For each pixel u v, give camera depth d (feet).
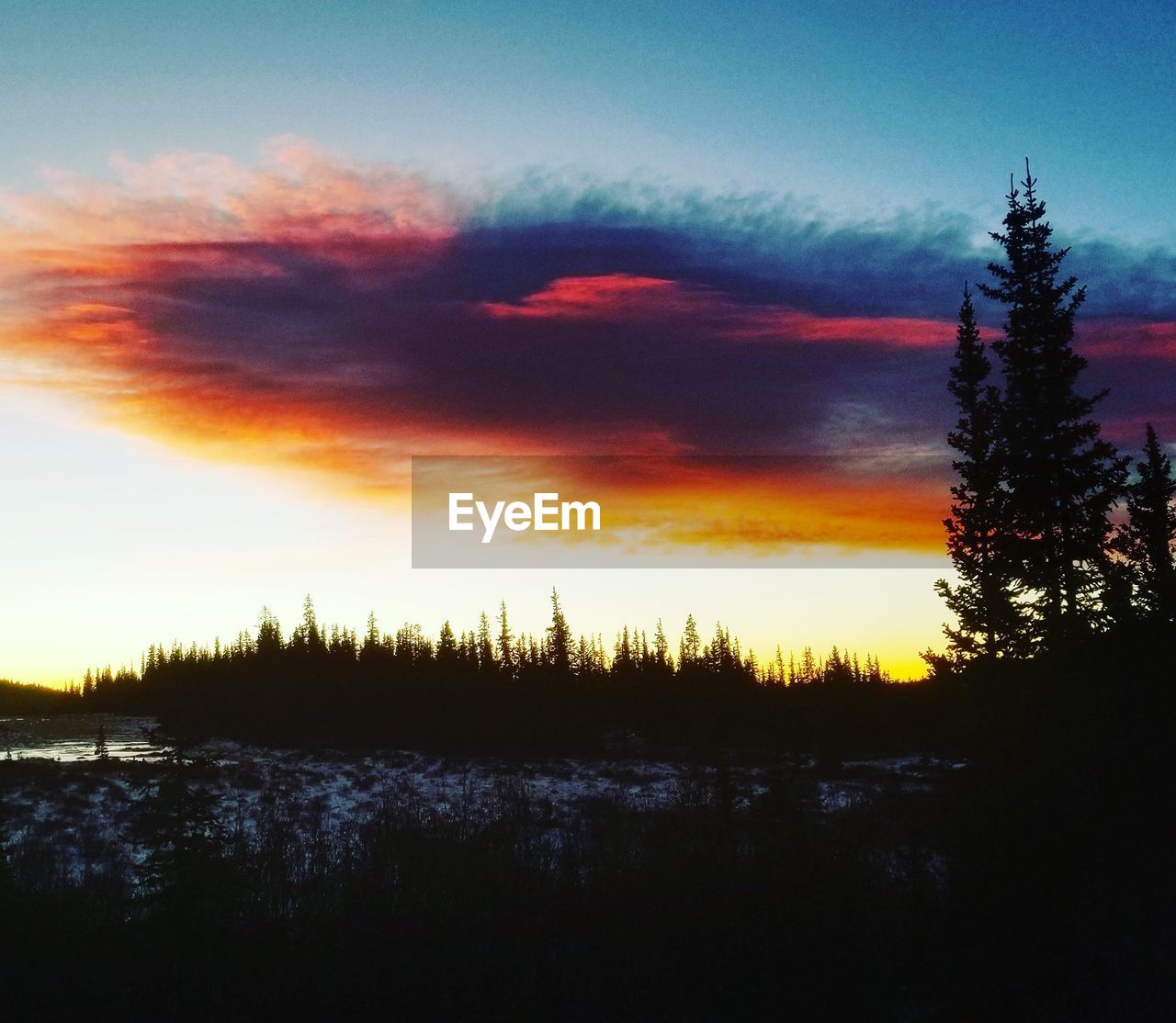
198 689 257.75
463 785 102.47
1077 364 65.46
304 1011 32.45
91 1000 32.83
